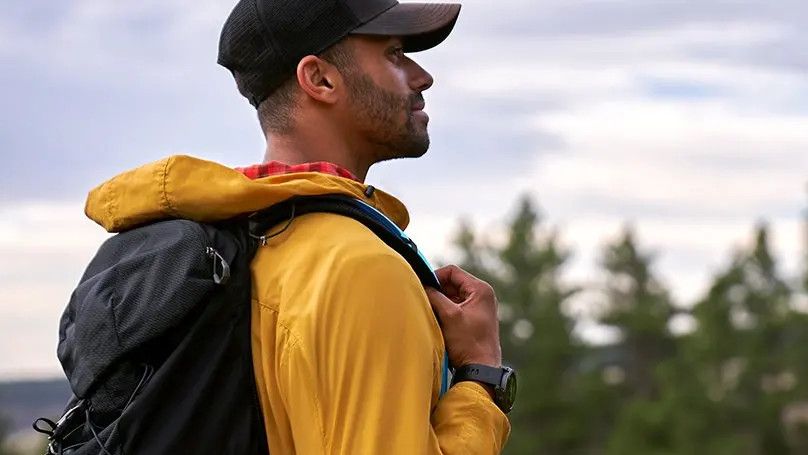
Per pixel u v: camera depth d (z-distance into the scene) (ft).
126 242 12.13
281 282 11.50
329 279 11.23
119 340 11.48
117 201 12.34
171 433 11.10
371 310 11.14
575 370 282.15
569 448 267.18
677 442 245.24
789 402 250.78
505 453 260.01
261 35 12.61
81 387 11.70
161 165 12.02
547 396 264.52
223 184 11.73
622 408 276.41
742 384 254.47
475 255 283.59
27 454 143.43
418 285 11.55
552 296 279.90
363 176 12.95
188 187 11.84
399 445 10.93
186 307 11.28
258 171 12.28
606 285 313.53
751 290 271.49
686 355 258.57
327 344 11.12
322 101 12.55
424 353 11.23
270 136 12.87
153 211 12.08
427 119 12.98
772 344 258.98
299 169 12.26
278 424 11.33
